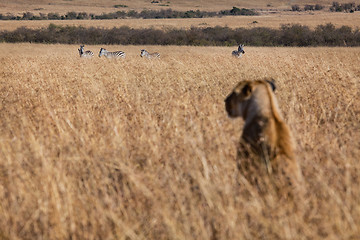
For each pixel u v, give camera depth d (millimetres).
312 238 9977
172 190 12703
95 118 21703
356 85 27828
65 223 11516
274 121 12828
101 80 36000
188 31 156625
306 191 11688
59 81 35719
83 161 15852
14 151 15820
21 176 13656
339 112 21750
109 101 26312
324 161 14211
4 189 13664
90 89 30766
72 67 50219
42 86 32969
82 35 153750
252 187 11992
